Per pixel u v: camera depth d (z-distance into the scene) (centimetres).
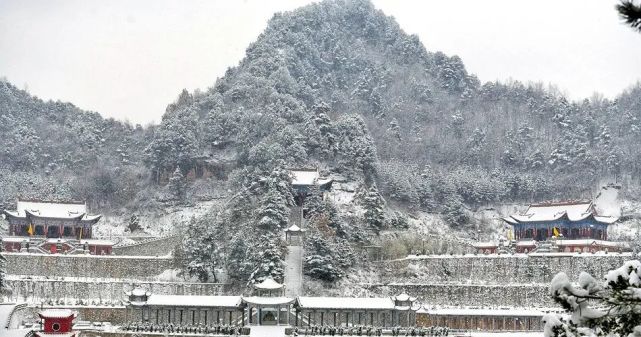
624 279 2845
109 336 19288
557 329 3023
